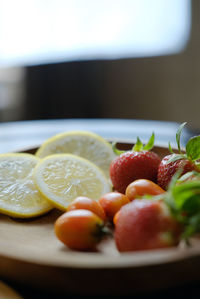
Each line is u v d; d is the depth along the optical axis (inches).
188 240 8.7
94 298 8.1
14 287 8.6
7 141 19.3
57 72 38.7
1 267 8.2
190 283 8.1
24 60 39.6
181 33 37.6
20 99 40.0
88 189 12.1
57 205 11.4
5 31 39.1
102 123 22.9
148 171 11.8
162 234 8.3
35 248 10.0
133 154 11.9
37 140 19.2
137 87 39.9
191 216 8.3
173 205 8.2
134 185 10.6
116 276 7.5
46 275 7.8
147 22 38.2
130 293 7.9
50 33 39.2
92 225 9.4
